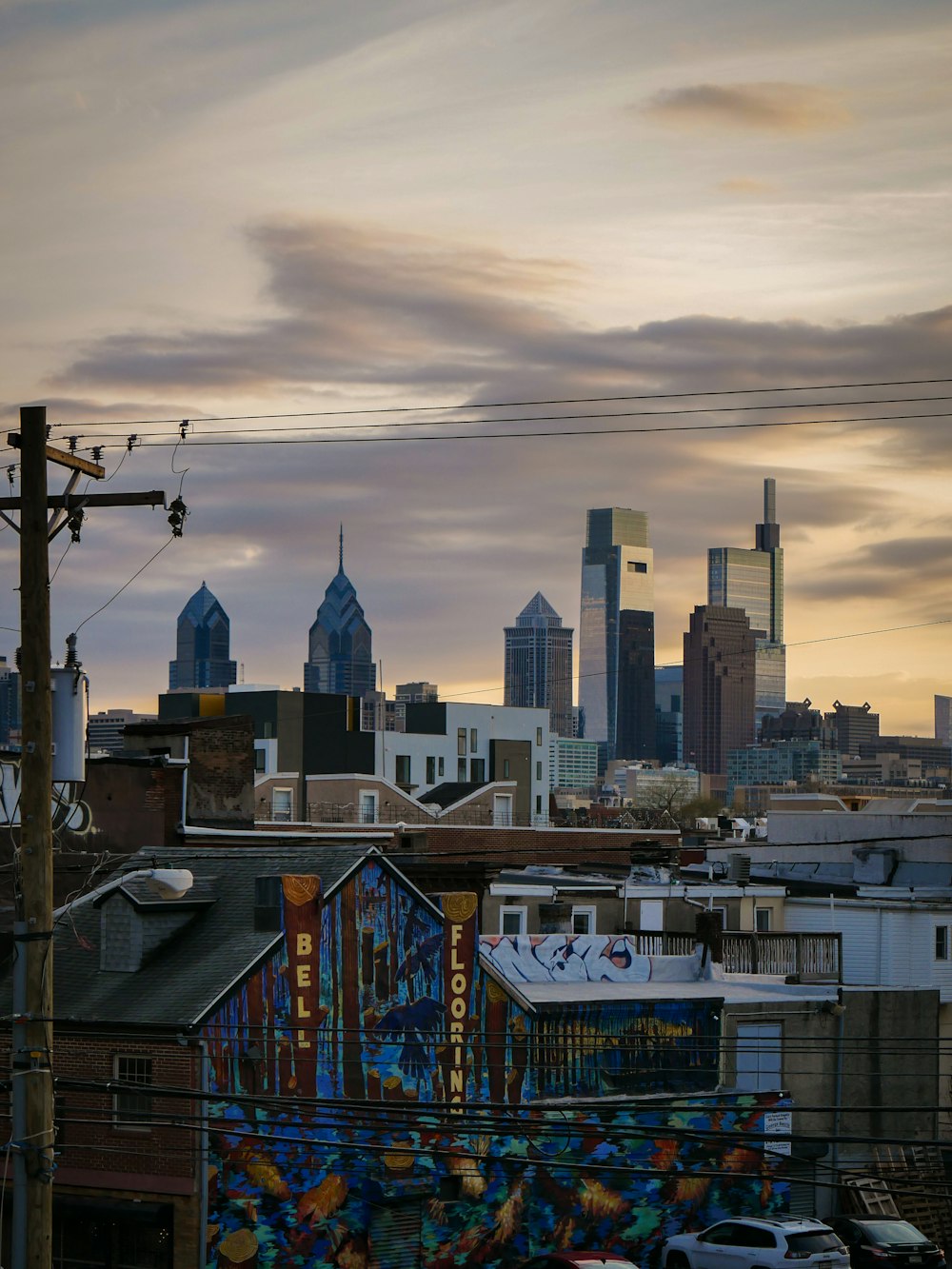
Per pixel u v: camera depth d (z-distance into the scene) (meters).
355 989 38.62
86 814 47.59
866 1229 43.44
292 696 142.38
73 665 27.80
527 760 170.00
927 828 74.25
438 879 53.41
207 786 54.56
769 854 79.75
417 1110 26.16
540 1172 40.75
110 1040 35.84
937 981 59.75
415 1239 38.03
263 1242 35.44
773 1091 45.97
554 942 48.84
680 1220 42.91
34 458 24.59
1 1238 32.62
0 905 42.88
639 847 51.75
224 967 36.66
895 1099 49.81
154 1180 34.91
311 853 40.12
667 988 48.16
